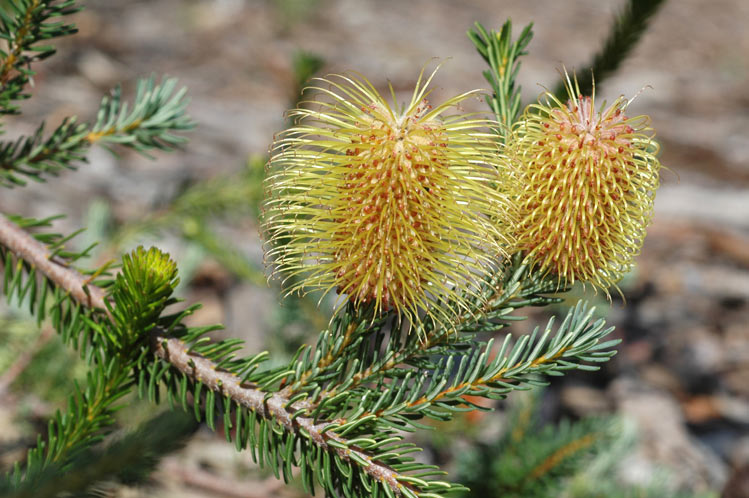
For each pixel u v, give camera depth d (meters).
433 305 0.44
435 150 0.43
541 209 0.44
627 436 0.74
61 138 0.50
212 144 1.30
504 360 0.44
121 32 1.67
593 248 0.44
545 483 0.60
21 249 0.46
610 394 1.03
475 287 0.44
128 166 1.18
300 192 0.44
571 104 0.44
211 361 0.44
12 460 0.59
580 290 0.78
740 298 1.25
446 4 2.23
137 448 0.41
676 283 1.27
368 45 1.83
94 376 0.44
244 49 1.72
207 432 0.79
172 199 0.72
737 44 2.32
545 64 1.84
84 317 0.45
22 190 1.04
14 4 0.46
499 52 0.48
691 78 1.99
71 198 1.06
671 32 2.32
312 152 0.43
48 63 1.41
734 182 1.54
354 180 0.43
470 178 0.43
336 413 0.43
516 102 0.48
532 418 0.66
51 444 0.43
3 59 0.47
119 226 0.76
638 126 0.44
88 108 1.29
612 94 1.78
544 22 2.18
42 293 0.46
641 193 0.44
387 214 0.43
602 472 0.71
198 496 0.68
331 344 0.44
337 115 0.43
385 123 0.43
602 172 0.43
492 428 0.80
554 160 0.43
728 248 1.37
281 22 1.90
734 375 1.08
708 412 1.02
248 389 0.43
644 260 1.33
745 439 0.97
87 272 0.46
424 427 0.43
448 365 0.43
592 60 0.57
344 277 0.43
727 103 1.89
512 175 0.44
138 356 0.44
